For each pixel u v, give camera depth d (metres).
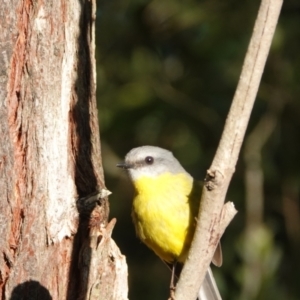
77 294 9.42
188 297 8.50
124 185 18.14
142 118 17.47
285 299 15.89
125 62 17.98
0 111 9.04
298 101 16.98
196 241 8.40
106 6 17.75
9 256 9.04
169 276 17.53
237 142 7.91
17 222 9.11
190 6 17.66
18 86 9.16
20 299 9.04
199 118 17.52
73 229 9.34
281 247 16.61
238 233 16.70
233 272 15.81
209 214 8.23
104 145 17.86
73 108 9.57
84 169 9.61
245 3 17.45
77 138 9.57
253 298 15.22
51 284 9.23
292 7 17.23
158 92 17.58
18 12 9.16
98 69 17.69
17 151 9.12
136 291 17.36
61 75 9.39
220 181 8.01
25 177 9.13
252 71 7.71
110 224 9.67
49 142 9.24
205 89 17.53
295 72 16.92
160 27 17.84
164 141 17.92
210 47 17.28
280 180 17.23
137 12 17.66
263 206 17.14
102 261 9.55
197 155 17.61
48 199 9.20
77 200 9.45
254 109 17.48
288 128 17.31
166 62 17.92
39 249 9.15
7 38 9.11
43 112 9.21
